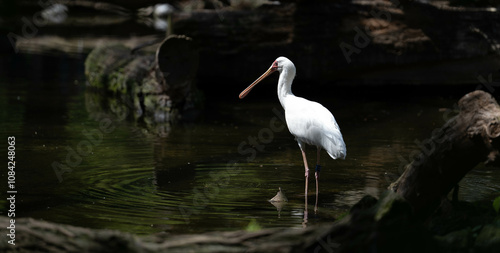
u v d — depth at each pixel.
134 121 16.00
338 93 20.36
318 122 9.60
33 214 7.73
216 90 21.12
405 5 18.89
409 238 5.81
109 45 22.03
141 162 11.13
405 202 5.93
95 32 34.72
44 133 13.89
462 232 6.12
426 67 19.20
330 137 9.33
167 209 8.09
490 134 6.38
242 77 20.00
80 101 19.02
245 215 7.89
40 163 10.84
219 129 14.99
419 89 19.56
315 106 10.01
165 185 9.46
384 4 19.03
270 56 19.62
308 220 7.67
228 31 19.44
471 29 18.70
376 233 5.71
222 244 5.64
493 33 18.69
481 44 18.73
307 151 12.52
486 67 18.84
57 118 16.03
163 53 16.84
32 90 20.94
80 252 5.45
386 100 18.98
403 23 18.92
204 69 20.05
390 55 19.05
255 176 10.24
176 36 16.75
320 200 8.73
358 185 9.65
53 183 9.43
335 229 5.75
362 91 20.14
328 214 7.98
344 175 10.36
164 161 11.25
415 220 6.13
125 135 14.01
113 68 20.45
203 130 14.82
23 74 24.84
